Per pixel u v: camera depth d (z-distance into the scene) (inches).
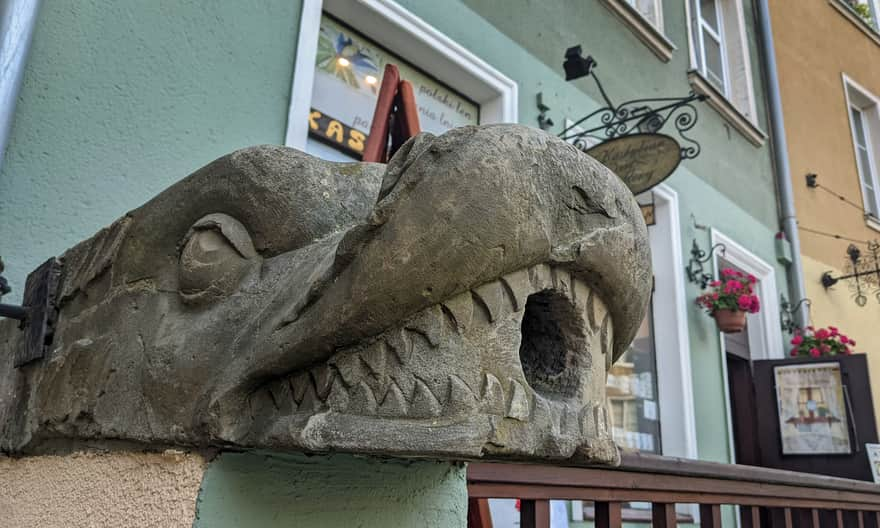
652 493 60.8
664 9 182.7
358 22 103.0
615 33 158.6
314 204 28.8
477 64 115.6
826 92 261.1
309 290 23.3
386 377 22.5
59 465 35.4
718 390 160.2
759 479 73.6
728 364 196.1
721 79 219.6
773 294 198.4
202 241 29.1
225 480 26.3
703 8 229.6
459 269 21.7
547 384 26.1
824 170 243.3
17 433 38.9
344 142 100.3
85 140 66.0
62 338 36.9
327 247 26.6
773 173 219.5
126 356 30.8
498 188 21.8
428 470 35.4
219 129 77.3
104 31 69.8
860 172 261.4
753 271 196.7
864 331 232.4
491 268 22.3
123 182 67.9
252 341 25.3
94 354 32.9
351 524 30.5
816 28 269.6
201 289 28.5
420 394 21.9
